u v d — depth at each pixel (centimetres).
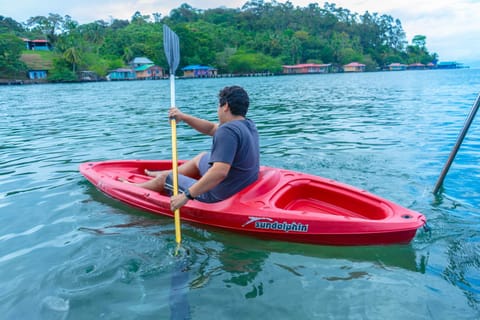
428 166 416
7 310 183
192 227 274
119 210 306
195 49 6569
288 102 1279
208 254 236
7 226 279
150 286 200
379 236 235
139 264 222
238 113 253
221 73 6869
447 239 251
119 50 6706
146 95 1908
